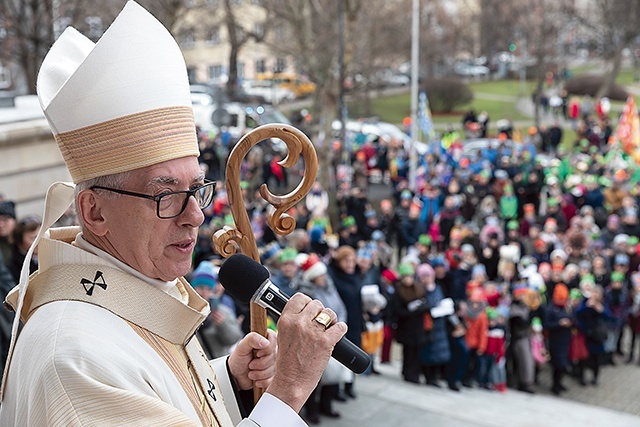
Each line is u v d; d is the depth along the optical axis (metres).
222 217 15.72
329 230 18.06
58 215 1.82
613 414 10.17
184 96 1.71
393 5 33.41
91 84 1.61
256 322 2.09
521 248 16.05
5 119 9.80
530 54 42.19
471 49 45.97
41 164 10.23
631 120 23.38
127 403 1.50
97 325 1.62
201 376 1.84
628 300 12.91
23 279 1.71
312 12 22.20
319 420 8.33
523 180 20.84
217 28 27.06
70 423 1.47
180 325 1.76
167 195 1.65
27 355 1.59
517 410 9.66
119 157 1.63
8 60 21.47
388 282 10.60
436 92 42.84
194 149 1.71
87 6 21.20
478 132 35.59
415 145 22.48
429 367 10.28
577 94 45.41
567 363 11.30
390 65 34.75
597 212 19.16
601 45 44.91
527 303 11.12
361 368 1.90
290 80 36.44
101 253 1.72
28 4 19.31
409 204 18.14
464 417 8.91
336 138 27.56
